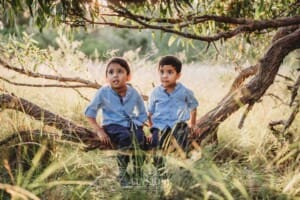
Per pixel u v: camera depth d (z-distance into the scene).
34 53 5.55
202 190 4.07
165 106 4.83
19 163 4.36
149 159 4.48
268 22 4.75
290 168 4.47
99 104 4.68
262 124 5.86
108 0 4.82
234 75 8.09
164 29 4.79
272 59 4.73
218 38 4.79
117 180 4.35
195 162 4.35
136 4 5.05
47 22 5.12
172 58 4.85
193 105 4.91
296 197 3.98
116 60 4.73
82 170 4.49
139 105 4.81
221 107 4.73
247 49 6.35
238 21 4.81
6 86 6.26
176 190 4.07
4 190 4.12
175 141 4.34
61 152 4.65
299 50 7.66
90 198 4.04
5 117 5.08
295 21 4.73
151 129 4.83
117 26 5.11
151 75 8.34
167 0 4.95
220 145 5.15
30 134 4.72
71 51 7.15
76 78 5.55
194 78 8.64
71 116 6.31
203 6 5.42
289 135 5.20
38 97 6.47
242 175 4.41
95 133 4.70
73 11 4.92
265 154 4.93
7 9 4.68
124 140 4.58
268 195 4.14
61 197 4.07
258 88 4.70
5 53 5.48
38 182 4.00
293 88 4.91
